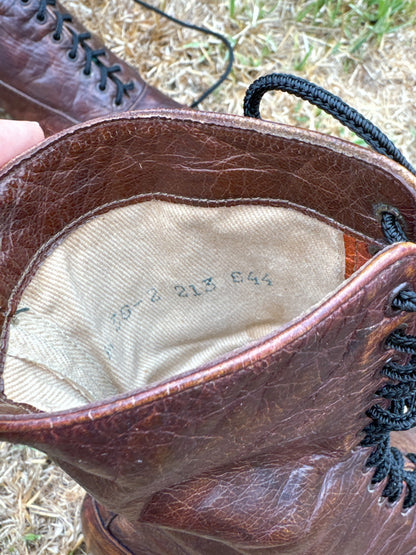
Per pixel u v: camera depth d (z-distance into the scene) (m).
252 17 1.42
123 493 0.60
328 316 0.51
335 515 0.75
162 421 0.50
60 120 1.22
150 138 0.63
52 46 1.20
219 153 0.63
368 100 1.38
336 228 0.66
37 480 1.08
